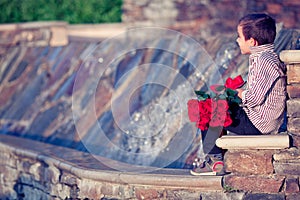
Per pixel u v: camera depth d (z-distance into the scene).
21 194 9.16
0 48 12.90
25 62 12.39
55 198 8.02
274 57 6.21
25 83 11.91
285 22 12.09
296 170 6.14
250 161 6.24
